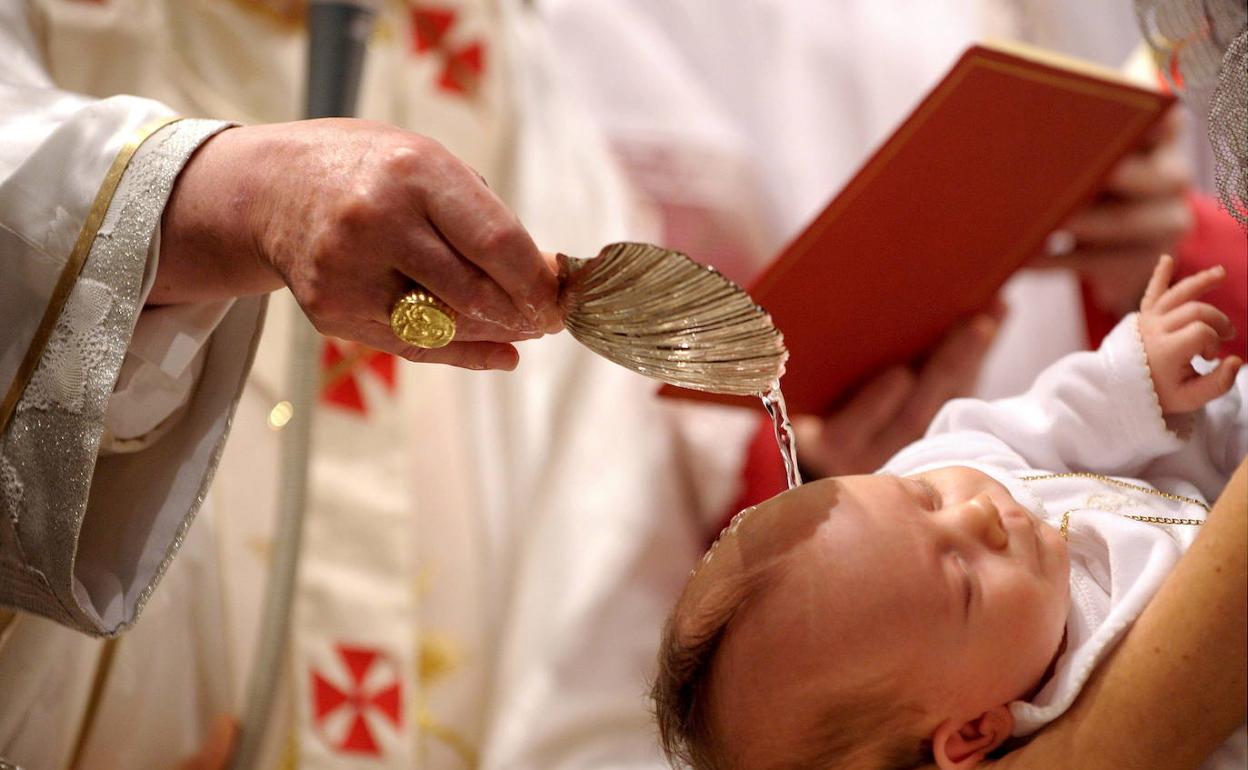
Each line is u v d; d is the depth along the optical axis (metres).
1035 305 7.84
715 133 8.16
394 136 3.09
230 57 6.12
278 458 5.75
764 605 3.37
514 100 7.09
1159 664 2.88
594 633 6.36
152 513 3.66
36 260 3.46
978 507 3.34
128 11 5.84
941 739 3.30
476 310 2.99
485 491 6.56
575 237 6.93
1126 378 3.67
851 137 8.50
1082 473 3.78
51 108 3.72
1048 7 8.30
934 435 4.02
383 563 6.12
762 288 4.78
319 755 5.80
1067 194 5.13
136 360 3.55
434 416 6.49
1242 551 2.78
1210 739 2.85
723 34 8.55
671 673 3.55
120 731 4.50
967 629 3.27
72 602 3.49
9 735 3.98
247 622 5.38
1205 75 3.43
